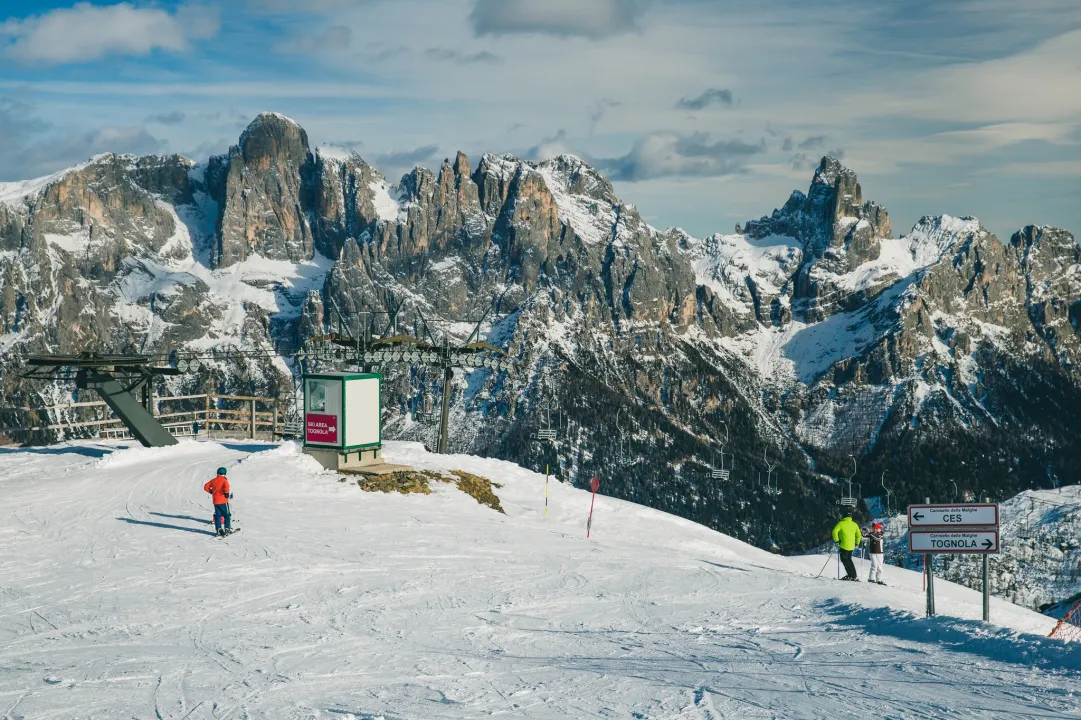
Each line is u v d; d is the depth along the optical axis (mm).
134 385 53438
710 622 21859
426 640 19984
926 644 18609
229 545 31062
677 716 13758
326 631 20812
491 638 20203
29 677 17156
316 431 47188
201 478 43406
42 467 47406
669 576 28891
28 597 24125
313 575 27234
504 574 28422
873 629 20375
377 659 18234
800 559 52750
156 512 36281
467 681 16375
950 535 22234
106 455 47781
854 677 15867
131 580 26094
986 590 22109
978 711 13539
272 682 16531
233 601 23891
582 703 14703
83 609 22891
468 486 47312
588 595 25484
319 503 40281
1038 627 27344
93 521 34438
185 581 26078
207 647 19328
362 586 25984
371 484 44438
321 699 15336
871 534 32312
